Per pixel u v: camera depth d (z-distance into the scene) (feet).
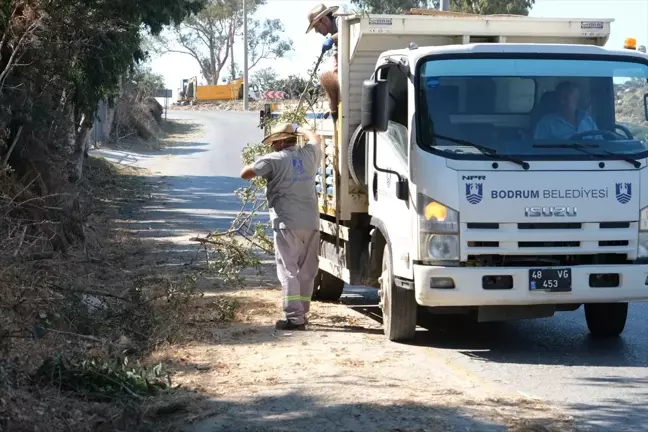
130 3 48.60
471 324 33.60
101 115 138.82
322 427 21.03
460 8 105.70
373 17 31.63
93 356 24.93
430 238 27.40
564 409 22.79
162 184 95.76
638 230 27.81
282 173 31.68
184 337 29.78
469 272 27.17
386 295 30.48
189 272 41.16
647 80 29.14
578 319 34.71
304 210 31.81
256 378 25.09
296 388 24.14
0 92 37.88
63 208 41.32
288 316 31.71
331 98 33.12
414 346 29.73
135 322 30.37
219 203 78.74
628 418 22.06
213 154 140.46
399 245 28.96
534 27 32.99
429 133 27.78
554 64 28.76
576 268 27.43
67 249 39.81
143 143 149.59
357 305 37.63
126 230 57.11
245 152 39.65
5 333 24.12
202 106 284.61
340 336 30.91
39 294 28.48
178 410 22.18
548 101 28.43
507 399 23.39
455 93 28.17
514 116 28.22
